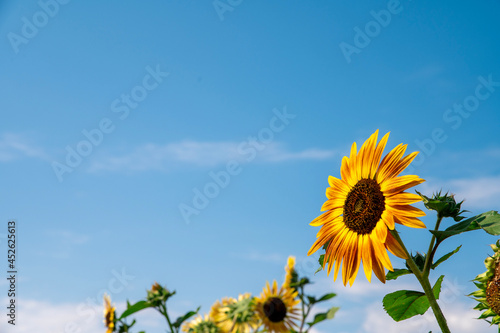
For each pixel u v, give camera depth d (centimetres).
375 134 423
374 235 396
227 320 598
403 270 379
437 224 369
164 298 536
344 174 443
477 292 379
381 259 384
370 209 402
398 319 405
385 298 401
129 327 553
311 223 457
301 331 711
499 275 364
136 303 536
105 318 565
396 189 388
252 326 627
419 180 379
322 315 708
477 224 345
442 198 371
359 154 428
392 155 407
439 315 357
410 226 370
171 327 533
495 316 367
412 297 398
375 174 414
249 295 639
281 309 721
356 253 417
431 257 362
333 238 440
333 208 449
